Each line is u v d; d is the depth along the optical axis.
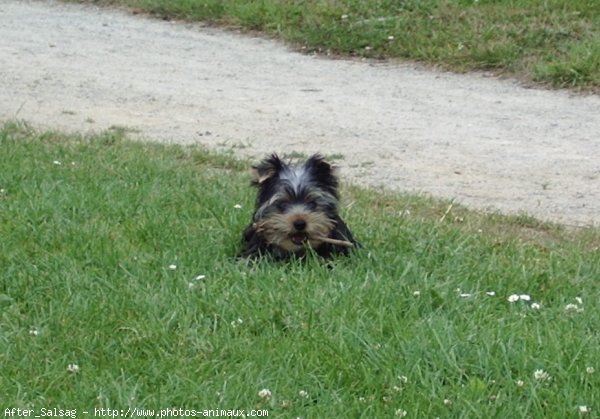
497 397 7.39
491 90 19.88
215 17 25.14
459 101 19.19
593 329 8.59
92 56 22.50
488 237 11.46
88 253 10.20
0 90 19.69
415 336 8.23
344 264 9.99
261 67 21.67
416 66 21.50
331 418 7.21
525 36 21.53
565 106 18.81
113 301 8.98
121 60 22.17
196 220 11.45
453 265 10.14
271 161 10.24
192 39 23.98
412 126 17.66
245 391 7.52
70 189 12.29
